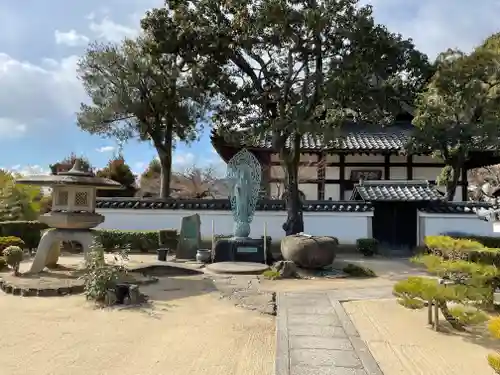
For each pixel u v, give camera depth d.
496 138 18.17
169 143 20.97
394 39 14.45
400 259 16.30
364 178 24.89
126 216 19.16
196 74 18.08
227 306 8.72
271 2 13.53
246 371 5.33
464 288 6.57
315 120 15.09
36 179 11.03
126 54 19.44
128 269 11.40
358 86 14.02
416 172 24.67
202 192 31.36
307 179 25.03
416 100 18.92
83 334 6.61
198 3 16.14
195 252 15.39
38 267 11.04
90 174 11.60
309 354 5.79
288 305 8.52
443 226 18.02
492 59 15.87
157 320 7.50
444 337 6.59
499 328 4.75
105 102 19.98
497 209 17.53
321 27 13.55
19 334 6.55
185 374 5.19
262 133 16.52
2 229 16.11
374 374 5.14
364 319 7.59
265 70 16.69
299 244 12.49
